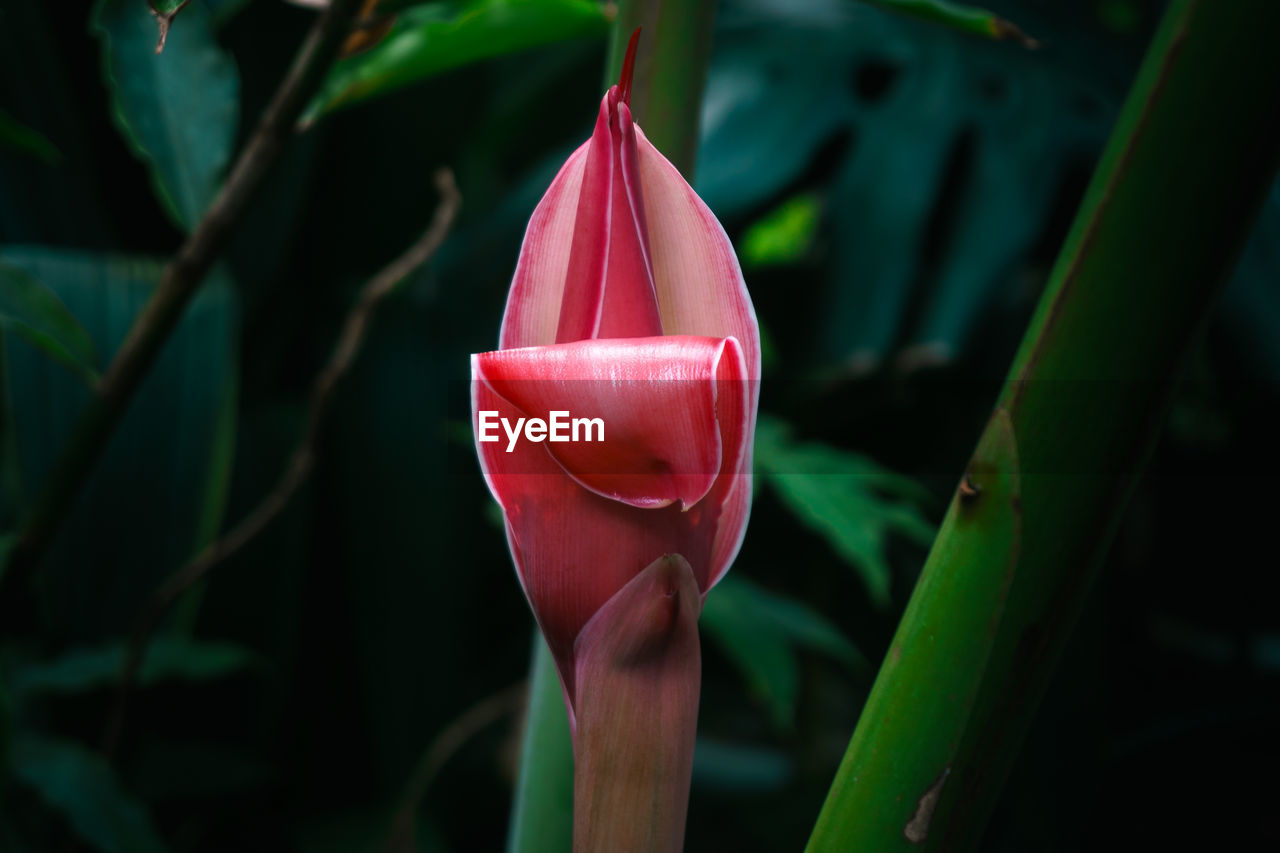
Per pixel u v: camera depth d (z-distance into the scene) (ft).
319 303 5.51
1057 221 5.49
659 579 1.24
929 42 5.90
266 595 5.00
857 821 1.38
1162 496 5.68
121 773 4.42
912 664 1.38
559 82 6.12
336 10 1.91
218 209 2.08
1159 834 3.85
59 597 3.76
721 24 6.31
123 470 3.90
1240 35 1.26
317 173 5.35
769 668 3.88
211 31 2.50
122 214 5.06
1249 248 4.80
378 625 5.11
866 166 5.37
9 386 3.60
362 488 5.15
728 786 7.16
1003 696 1.35
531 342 1.32
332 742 5.39
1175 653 5.59
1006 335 5.55
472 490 5.45
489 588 6.38
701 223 1.32
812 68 5.80
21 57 4.40
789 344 5.92
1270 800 3.74
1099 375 1.32
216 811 4.93
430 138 5.41
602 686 1.26
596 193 1.28
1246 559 5.50
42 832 3.78
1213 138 1.27
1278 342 4.63
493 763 5.98
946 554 1.38
